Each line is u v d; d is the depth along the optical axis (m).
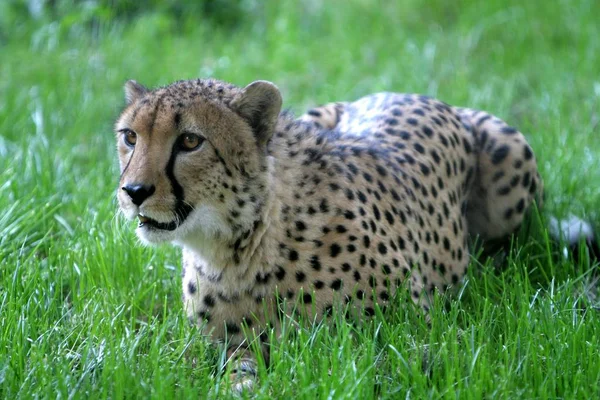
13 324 8.88
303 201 8.75
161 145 8.20
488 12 19.41
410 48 17.92
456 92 16.14
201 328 9.00
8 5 19.52
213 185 8.31
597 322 8.84
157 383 7.68
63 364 8.24
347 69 17.45
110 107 15.66
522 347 8.46
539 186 11.56
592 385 7.82
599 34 18.36
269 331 8.55
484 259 11.60
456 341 8.28
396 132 10.48
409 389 7.80
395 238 9.38
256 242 8.56
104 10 18.17
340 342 8.22
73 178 12.89
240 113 8.45
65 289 10.47
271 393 7.93
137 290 10.18
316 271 8.66
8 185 11.80
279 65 17.86
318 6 20.62
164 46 18.41
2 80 16.66
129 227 10.63
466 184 11.14
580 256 10.66
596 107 15.48
